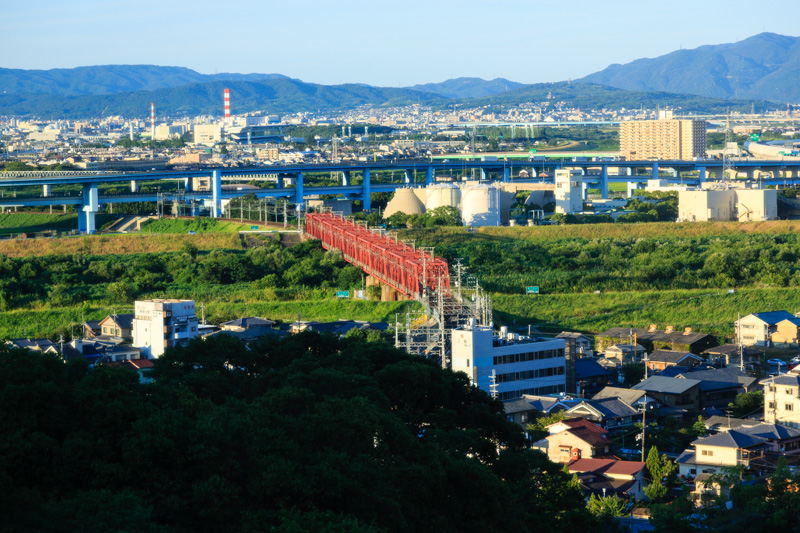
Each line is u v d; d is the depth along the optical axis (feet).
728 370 548.72
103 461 239.71
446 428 316.40
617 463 391.86
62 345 549.95
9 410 246.27
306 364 330.75
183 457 241.35
